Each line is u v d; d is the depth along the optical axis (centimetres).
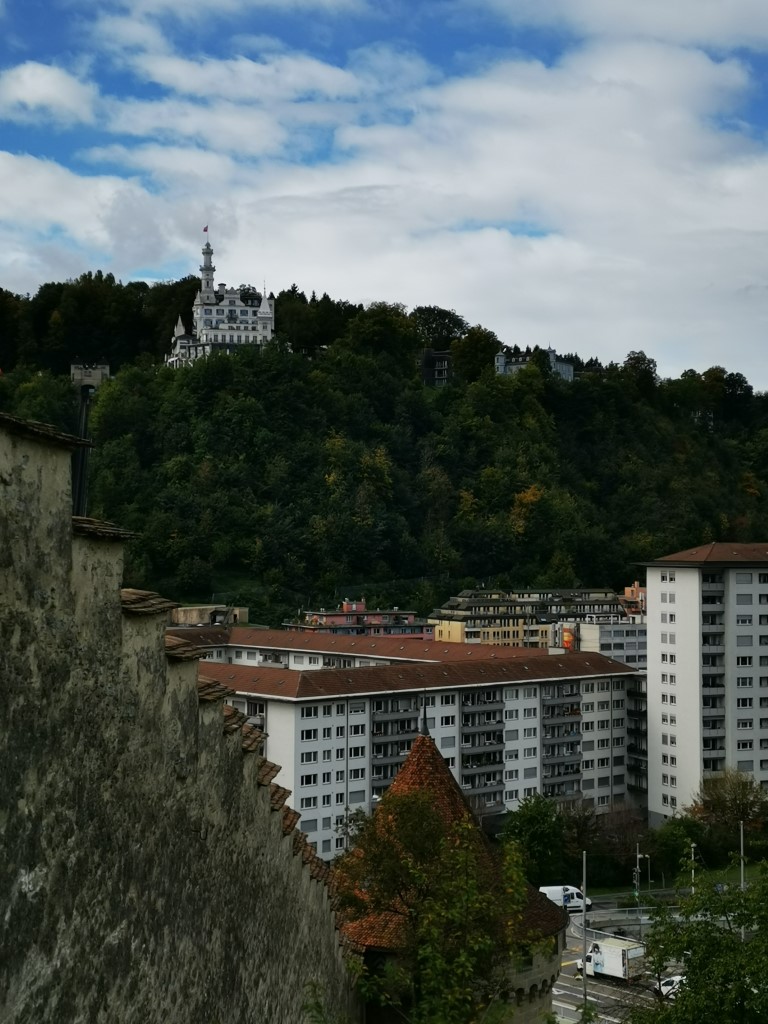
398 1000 2359
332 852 9150
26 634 855
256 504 18488
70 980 934
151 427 19475
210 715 1314
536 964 2794
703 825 9362
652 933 2912
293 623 15538
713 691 11100
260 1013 1570
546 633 16088
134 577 16362
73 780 938
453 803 2977
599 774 11444
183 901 1222
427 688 9825
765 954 2550
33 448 861
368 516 18850
